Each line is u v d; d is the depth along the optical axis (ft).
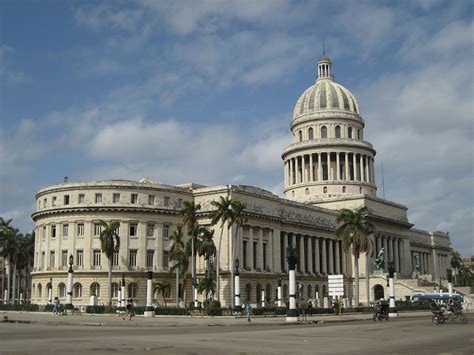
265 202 408.67
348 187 530.27
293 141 584.81
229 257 366.63
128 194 362.53
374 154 566.36
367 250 377.91
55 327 183.32
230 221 338.34
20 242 472.44
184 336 138.82
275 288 406.62
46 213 369.30
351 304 447.01
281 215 426.10
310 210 463.83
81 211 359.05
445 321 218.18
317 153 543.80
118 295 336.08
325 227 474.08
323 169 544.62
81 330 165.89
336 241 494.18
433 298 408.05
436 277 651.25
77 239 358.64
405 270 545.44
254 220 394.32
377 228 506.48
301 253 448.24
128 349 102.99
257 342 120.37
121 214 358.84
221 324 204.44
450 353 97.50
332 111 560.61
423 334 147.13
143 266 356.38
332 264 480.64
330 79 597.93
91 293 348.79
